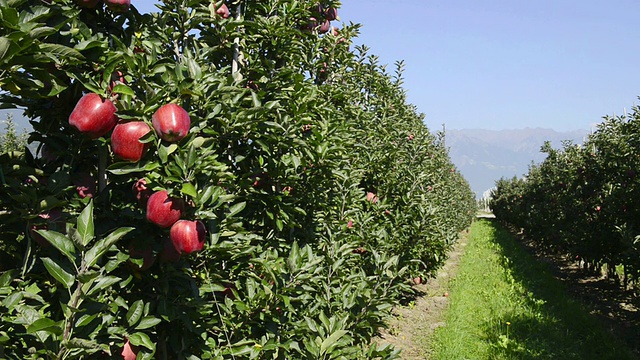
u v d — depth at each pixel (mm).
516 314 7547
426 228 7648
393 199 7461
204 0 3031
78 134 2000
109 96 1919
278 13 3768
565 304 8180
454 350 5918
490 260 13992
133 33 2248
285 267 2998
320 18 4289
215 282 2451
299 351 2855
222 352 2453
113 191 2199
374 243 6035
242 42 3414
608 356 5855
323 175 3799
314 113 3926
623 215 8109
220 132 2695
